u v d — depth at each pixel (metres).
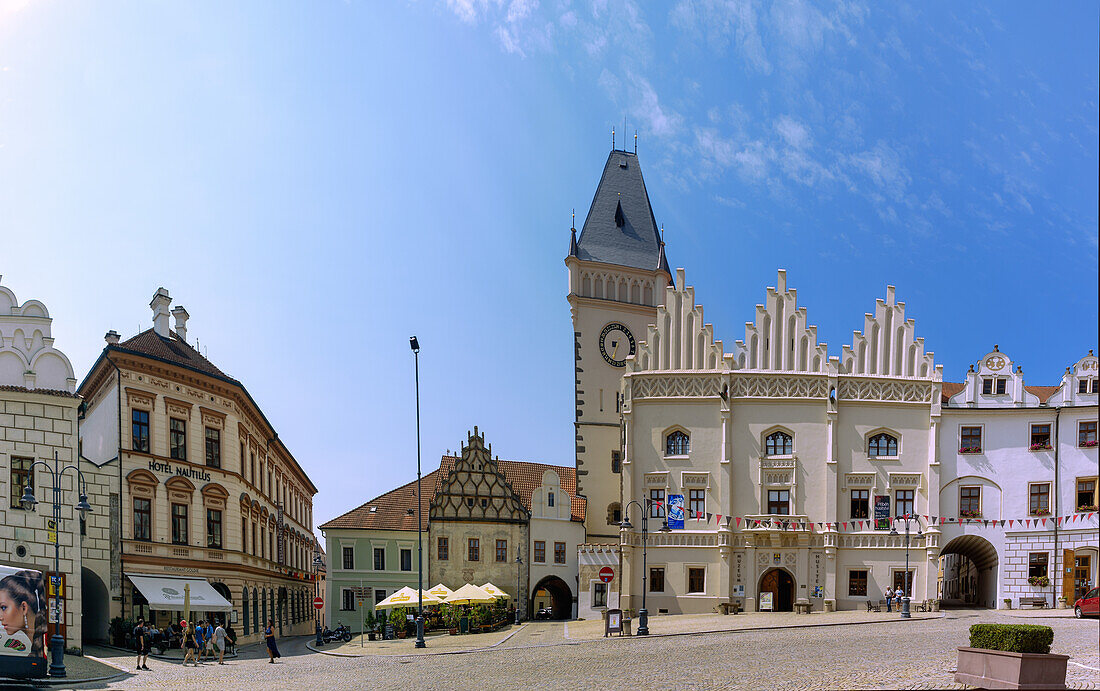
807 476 65.75
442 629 64.75
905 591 57.75
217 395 58.34
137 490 51.16
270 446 73.00
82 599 50.56
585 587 71.31
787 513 65.69
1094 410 62.50
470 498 77.94
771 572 65.88
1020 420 64.19
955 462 64.88
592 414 84.56
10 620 31.58
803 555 64.88
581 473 83.25
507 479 84.69
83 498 38.38
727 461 66.00
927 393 66.19
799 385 66.75
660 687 25.55
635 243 90.50
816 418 66.25
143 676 35.53
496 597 62.38
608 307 86.94
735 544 65.50
